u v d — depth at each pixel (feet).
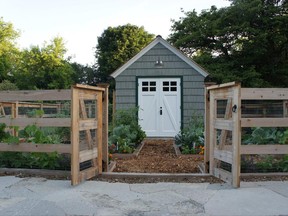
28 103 23.65
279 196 11.64
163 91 33.88
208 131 15.83
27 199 11.34
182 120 33.47
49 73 83.51
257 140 17.54
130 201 11.17
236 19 53.83
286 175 14.51
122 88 34.12
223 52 58.08
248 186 13.07
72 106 13.11
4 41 100.42
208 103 15.97
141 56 34.06
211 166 15.08
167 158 20.72
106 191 12.43
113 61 89.30
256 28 53.21
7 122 15.69
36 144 15.19
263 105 19.85
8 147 15.48
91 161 14.93
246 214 9.84
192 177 14.66
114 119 29.07
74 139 13.17
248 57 54.60
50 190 12.53
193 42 59.57
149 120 33.99
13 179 14.24
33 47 86.53
